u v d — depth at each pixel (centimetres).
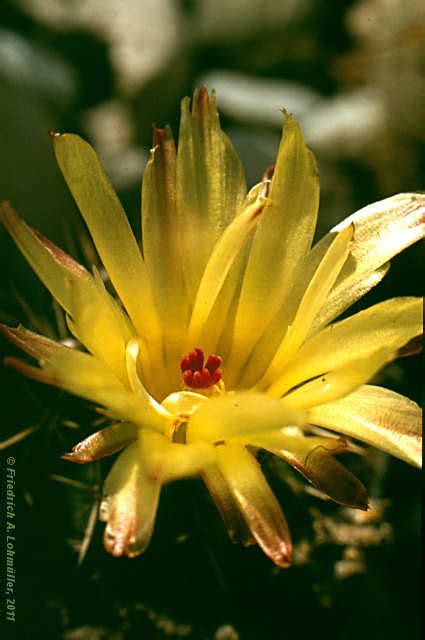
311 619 20
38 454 20
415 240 19
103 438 18
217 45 32
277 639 20
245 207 19
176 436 18
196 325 19
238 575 20
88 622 20
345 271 19
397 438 18
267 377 19
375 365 17
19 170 27
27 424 20
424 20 29
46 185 28
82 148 19
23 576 20
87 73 32
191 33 32
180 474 17
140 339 19
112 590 20
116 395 17
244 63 33
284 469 20
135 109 32
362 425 18
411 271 27
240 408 17
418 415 18
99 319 18
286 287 19
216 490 17
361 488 18
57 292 18
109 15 32
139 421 18
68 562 20
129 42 32
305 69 33
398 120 29
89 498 20
